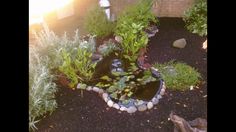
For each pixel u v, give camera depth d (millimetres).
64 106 4930
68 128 4480
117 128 4465
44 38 6133
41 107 4648
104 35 7105
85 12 7914
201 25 7203
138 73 5754
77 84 5398
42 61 5414
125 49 6289
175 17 8219
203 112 4684
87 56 5902
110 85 5406
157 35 7254
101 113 4785
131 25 6668
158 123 4539
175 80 5359
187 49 6555
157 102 4973
